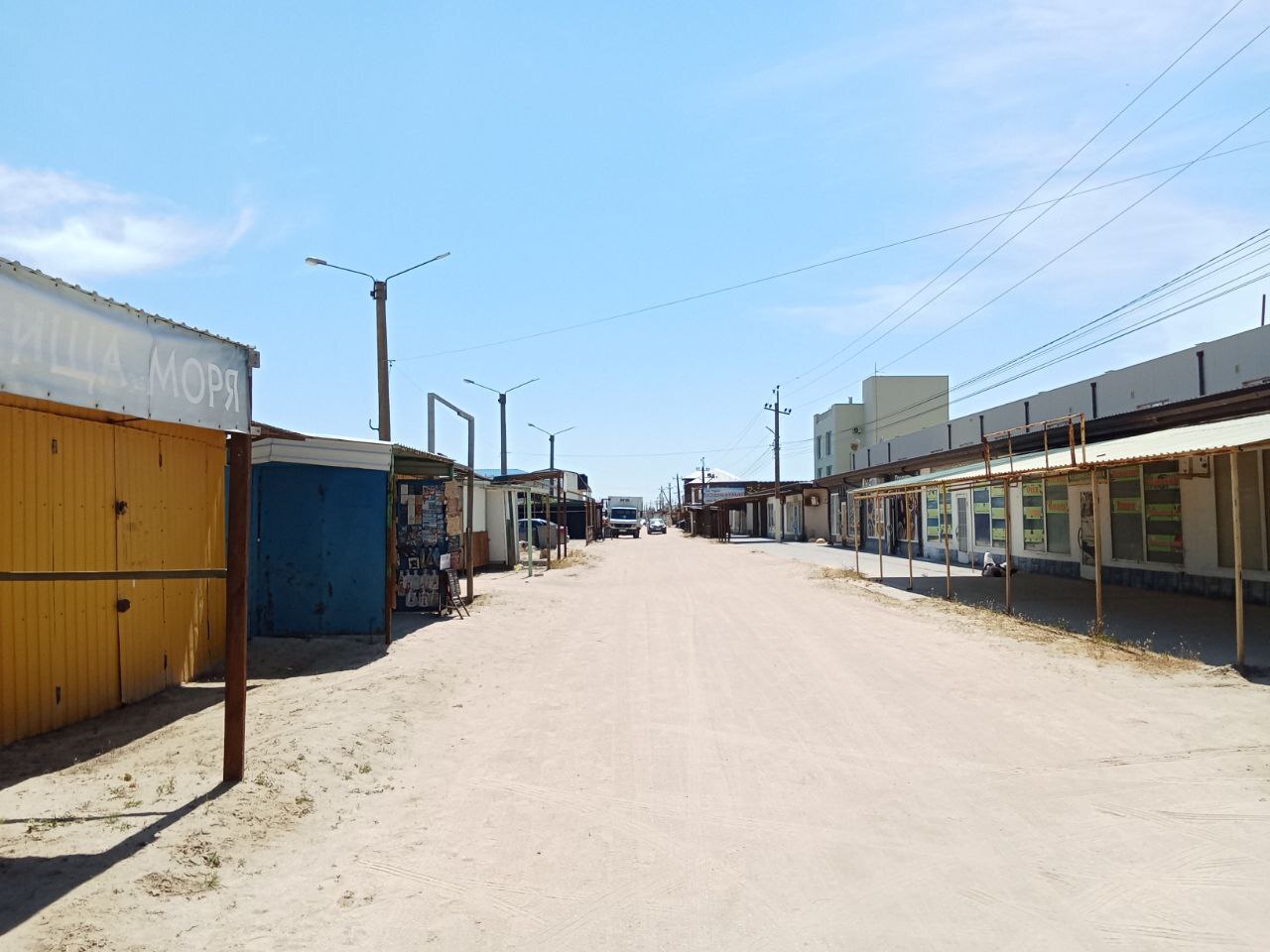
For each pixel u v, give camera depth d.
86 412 7.47
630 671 10.22
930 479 19.30
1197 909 4.02
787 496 58.97
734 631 13.41
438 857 4.79
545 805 5.65
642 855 4.81
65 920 3.80
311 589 12.12
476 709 8.42
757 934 3.87
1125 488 18.38
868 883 4.39
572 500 49.09
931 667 9.94
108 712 7.92
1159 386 21.55
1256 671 8.90
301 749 6.45
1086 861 4.59
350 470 12.20
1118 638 11.42
